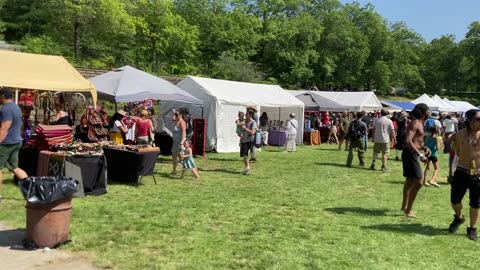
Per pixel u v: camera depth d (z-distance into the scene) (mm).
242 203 8555
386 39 79688
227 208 8055
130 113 16016
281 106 20891
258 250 5688
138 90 13250
